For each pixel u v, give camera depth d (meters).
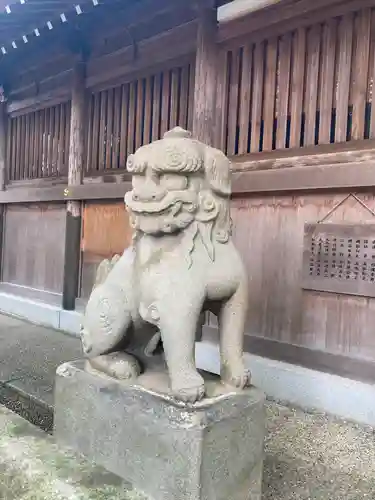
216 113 4.59
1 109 7.64
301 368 3.92
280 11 4.07
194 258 2.08
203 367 4.48
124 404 2.08
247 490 2.09
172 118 5.10
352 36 3.73
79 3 4.38
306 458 2.82
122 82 5.67
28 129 7.30
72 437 2.33
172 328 1.99
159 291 2.04
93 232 6.07
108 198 5.69
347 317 3.74
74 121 6.19
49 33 5.23
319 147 3.88
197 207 2.11
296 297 4.05
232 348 2.18
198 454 1.82
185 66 4.96
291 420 3.46
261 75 4.32
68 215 6.26
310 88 3.97
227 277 2.12
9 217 7.61
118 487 1.99
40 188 6.76
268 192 4.23
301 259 4.01
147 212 2.08
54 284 6.70
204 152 2.15
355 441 3.11
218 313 2.24
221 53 4.59
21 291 7.23
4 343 5.33
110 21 5.51
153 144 2.16
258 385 4.09
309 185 3.82
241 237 4.45
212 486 1.89
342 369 3.72
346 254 3.71
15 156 7.56
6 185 7.60
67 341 5.49
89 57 6.13
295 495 2.38
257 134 4.35
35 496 1.95
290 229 4.10
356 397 3.49
